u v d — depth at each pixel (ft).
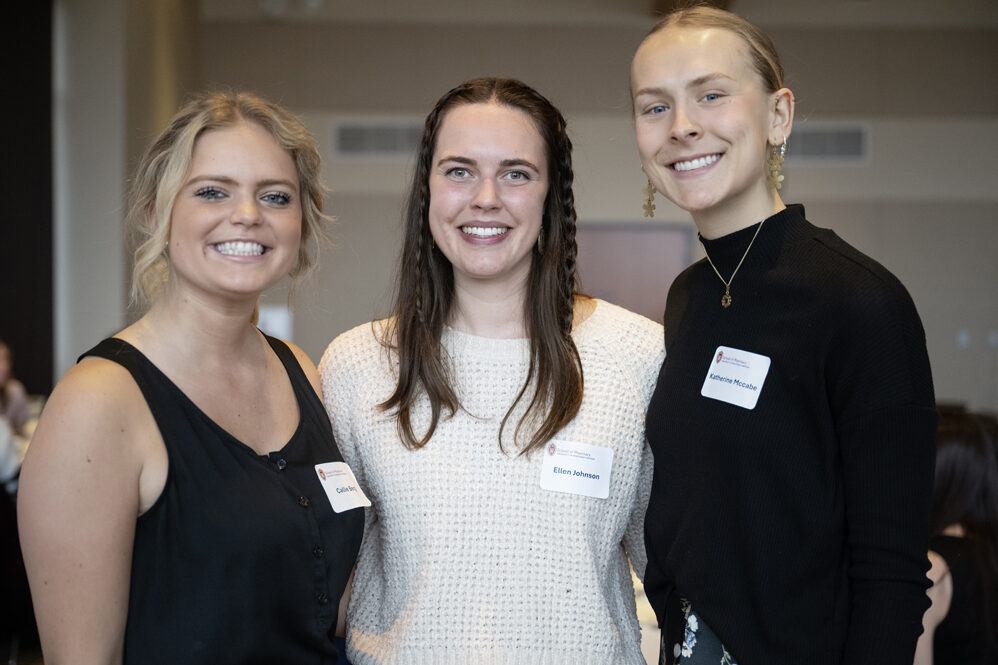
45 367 22.20
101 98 22.39
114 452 4.77
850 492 5.07
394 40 30.63
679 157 5.44
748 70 5.38
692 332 5.80
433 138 6.07
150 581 4.94
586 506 5.81
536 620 5.63
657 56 5.46
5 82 21.99
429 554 5.70
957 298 30.78
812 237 5.41
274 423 5.69
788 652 5.24
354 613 6.17
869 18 29.55
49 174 22.15
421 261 6.21
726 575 5.39
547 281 6.13
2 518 12.01
